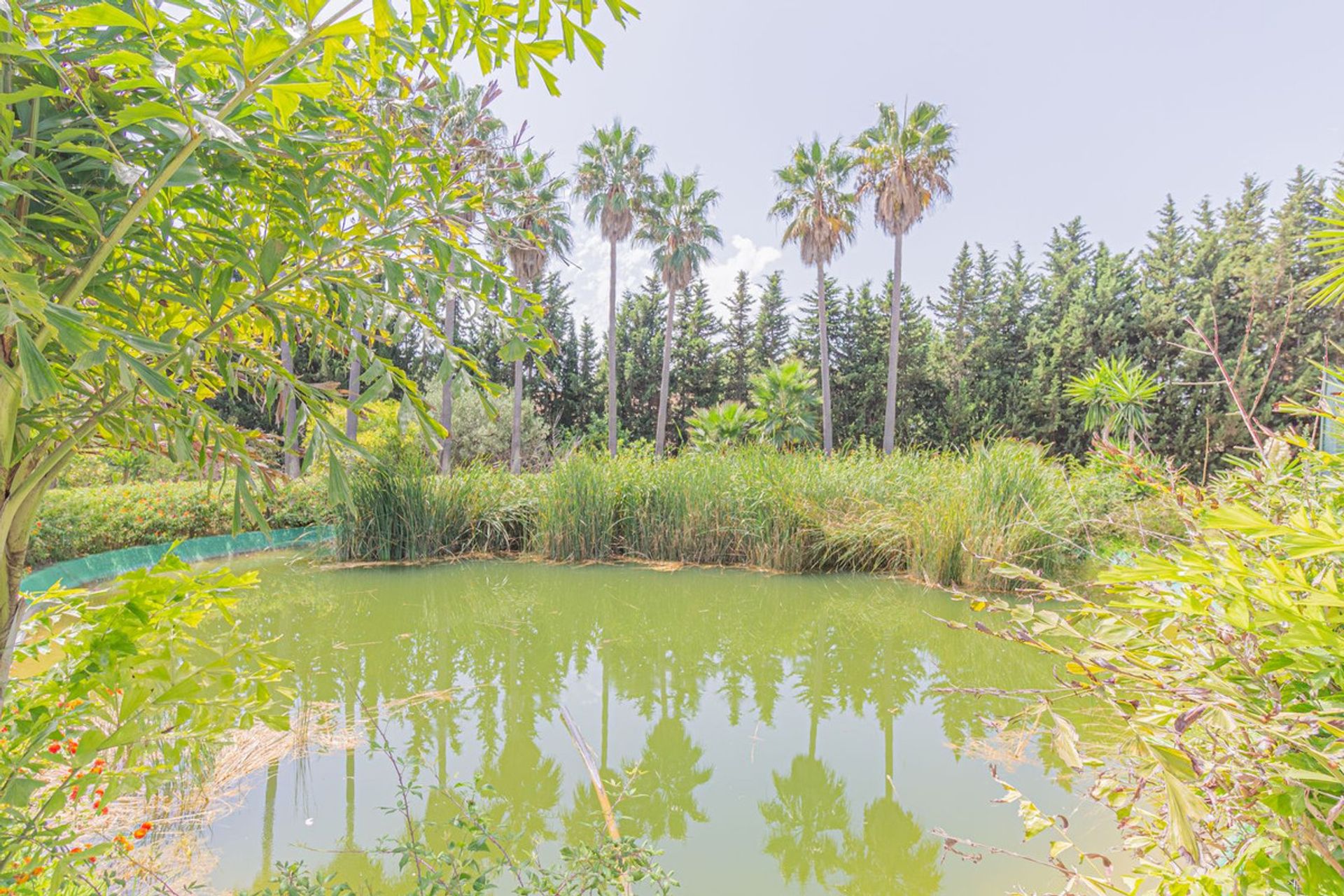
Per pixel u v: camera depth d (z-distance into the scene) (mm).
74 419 1108
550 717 3299
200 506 7879
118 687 1144
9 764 1059
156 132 986
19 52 791
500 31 999
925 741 3029
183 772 2350
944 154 16906
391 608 5598
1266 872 819
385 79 1420
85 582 5801
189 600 1205
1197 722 863
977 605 1066
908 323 26188
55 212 1022
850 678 3900
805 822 2361
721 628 5023
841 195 18109
